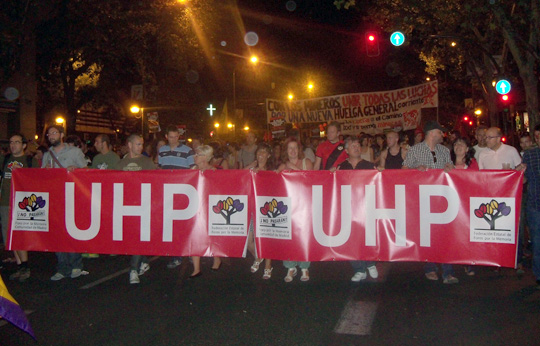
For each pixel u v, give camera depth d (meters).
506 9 15.27
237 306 6.46
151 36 20.83
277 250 7.35
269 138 22.98
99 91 26.12
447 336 5.34
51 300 6.84
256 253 7.41
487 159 7.97
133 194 7.66
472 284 7.35
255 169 7.49
